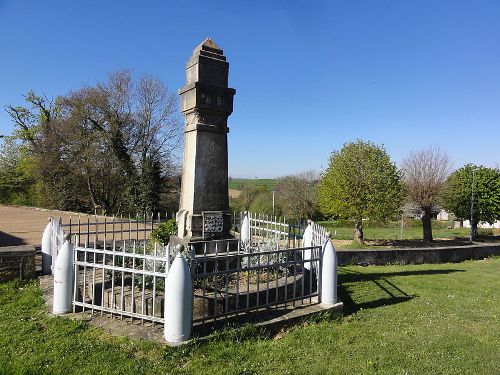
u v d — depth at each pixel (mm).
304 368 4711
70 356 4656
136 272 5539
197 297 5805
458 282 10680
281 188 36969
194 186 7691
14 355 4648
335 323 6340
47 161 30031
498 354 5266
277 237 10055
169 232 8648
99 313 5965
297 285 7270
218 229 7871
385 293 8883
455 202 31203
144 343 4945
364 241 25594
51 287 7523
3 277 7957
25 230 17500
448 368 4793
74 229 16094
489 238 32250
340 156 23844
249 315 5996
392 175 23172
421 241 27656
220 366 4668
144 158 30859
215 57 8031
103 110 29891
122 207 31688
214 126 7930
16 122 35500
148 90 37969
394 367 4785
